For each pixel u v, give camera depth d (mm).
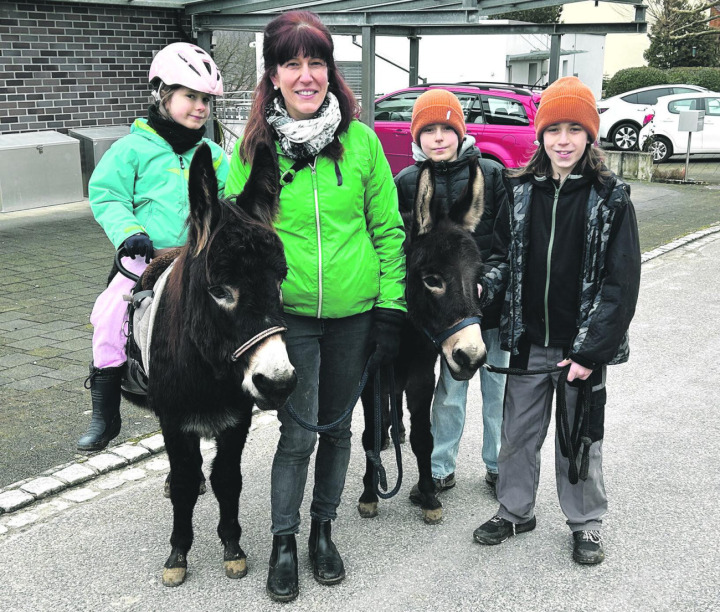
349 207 2947
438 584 3180
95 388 3363
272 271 2482
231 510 3166
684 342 6320
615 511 3750
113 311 3346
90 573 3211
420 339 3408
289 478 3062
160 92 3400
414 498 3869
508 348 3348
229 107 15648
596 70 30750
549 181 3199
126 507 3738
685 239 10250
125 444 4336
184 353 2713
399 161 13273
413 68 15594
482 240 3775
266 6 10336
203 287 2525
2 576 3170
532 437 3426
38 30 10016
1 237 8875
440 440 3893
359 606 3031
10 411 4602
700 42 31969
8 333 5906
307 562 3344
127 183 3398
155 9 11109
